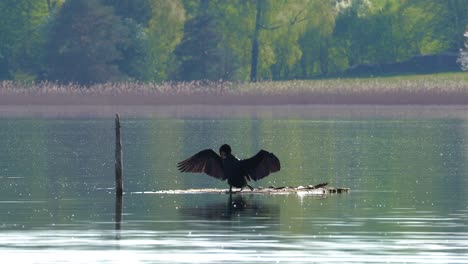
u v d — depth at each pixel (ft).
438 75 481.05
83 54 436.76
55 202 88.74
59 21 439.63
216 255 62.34
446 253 62.90
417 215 79.41
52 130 213.87
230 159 94.43
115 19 443.73
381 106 366.43
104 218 77.97
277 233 70.33
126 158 140.87
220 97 361.10
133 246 65.41
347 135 194.80
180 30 476.54
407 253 62.90
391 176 114.11
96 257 61.82
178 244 66.08
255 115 295.89
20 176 114.11
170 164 130.62
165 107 365.81
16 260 60.95
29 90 360.69
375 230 71.61
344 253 62.90
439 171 119.75
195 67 453.58
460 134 197.26
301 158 141.38
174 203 87.56
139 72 454.40
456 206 85.15
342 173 118.42
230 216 78.79
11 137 189.57
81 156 144.36
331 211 81.66
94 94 359.46
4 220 76.95
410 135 194.29
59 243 66.59
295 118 274.36
